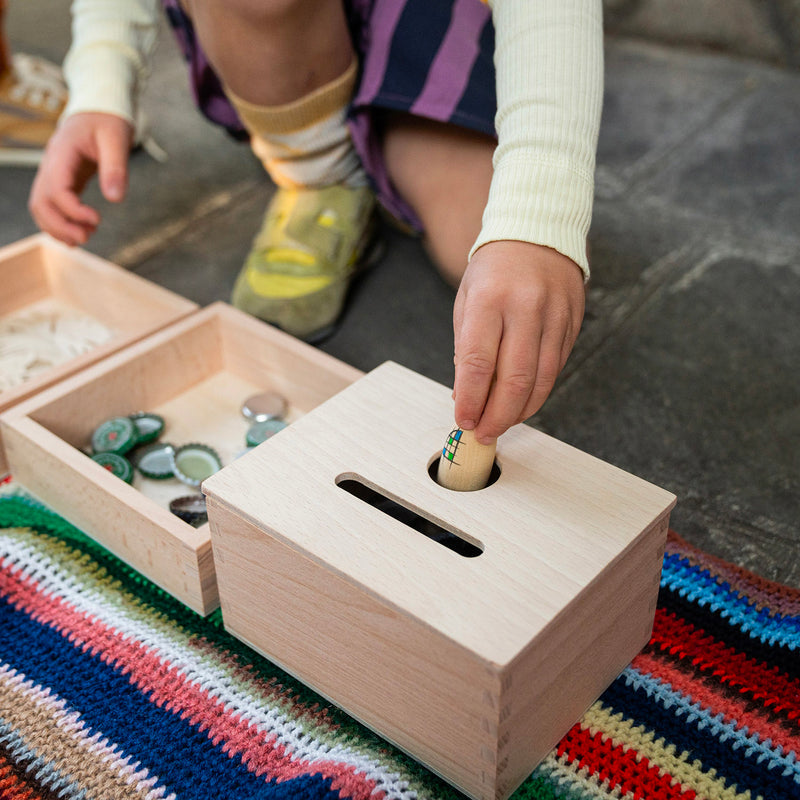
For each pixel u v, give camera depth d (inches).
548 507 28.4
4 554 36.6
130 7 51.6
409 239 57.5
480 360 28.3
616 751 29.4
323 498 28.7
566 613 25.4
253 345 43.5
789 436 43.2
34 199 47.1
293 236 49.2
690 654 32.5
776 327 50.1
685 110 71.2
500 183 32.6
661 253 56.0
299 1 40.5
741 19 77.2
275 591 29.5
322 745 29.5
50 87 66.6
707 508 39.6
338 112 47.3
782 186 62.2
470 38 44.3
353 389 33.4
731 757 29.1
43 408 38.7
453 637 24.2
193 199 61.9
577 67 34.2
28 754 29.2
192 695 31.3
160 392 43.4
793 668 31.8
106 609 34.6
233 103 47.9
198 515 36.9
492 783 26.4
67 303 50.9
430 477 30.2
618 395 45.7
